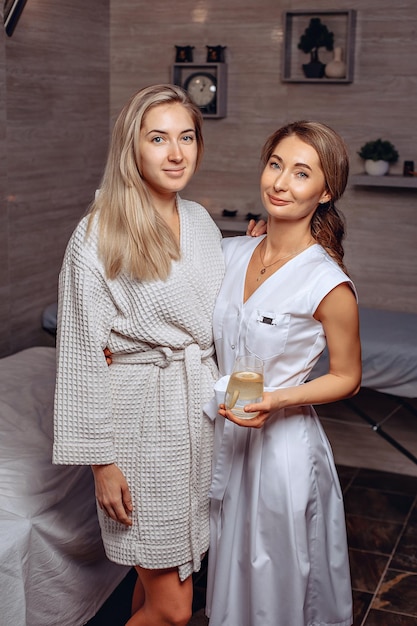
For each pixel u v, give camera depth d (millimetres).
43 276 3521
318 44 3635
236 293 1780
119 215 1672
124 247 1662
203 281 1773
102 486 1736
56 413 1710
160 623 1855
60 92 3523
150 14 3910
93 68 3834
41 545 1921
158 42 3932
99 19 3857
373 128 3680
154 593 1838
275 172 1695
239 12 3777
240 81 3846
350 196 3768
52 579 1967
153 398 1729
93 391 1686
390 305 3812
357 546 2824
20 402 2436
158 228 1702
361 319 3451
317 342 1722
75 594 2049
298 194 1665
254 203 3951
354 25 3598
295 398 1644
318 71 3658
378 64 3607
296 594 1729
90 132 3848
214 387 1659
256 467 1746
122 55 3990
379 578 2619
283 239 1743
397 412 3594
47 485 2014
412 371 3023
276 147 1712
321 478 1802
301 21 3697
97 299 1684
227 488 1791
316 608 1823
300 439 1763
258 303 1721
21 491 1963
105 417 1697
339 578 1851
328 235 1783
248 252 1840
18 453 2119
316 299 1659
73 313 1687
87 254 1673
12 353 3334
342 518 1861
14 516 1885
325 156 1663
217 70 3791
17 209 3268
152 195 1752
